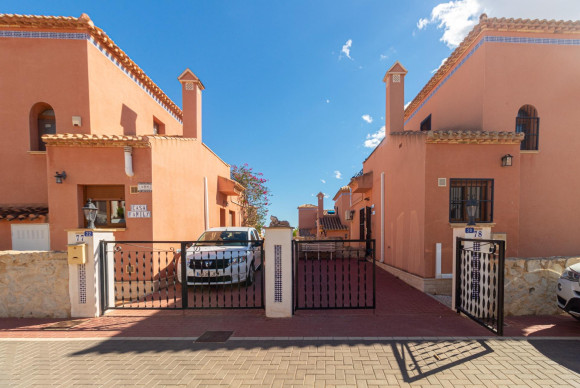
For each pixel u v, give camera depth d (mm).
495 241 4352
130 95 9781
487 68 7688
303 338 4223
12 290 5316
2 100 7844
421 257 6996
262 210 22188
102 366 3502
